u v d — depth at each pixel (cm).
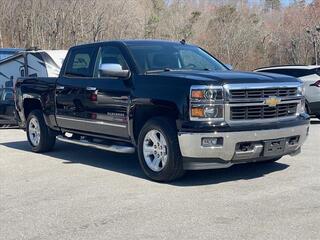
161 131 727
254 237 514
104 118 835
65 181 773
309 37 5053
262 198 651
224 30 5234
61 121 946
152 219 579
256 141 710
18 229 561
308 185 713
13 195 700
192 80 704
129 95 780
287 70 1552
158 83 743
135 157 962
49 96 970
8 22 3716
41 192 712
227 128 688
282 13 6291
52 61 1470
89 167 873
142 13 4934
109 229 552
